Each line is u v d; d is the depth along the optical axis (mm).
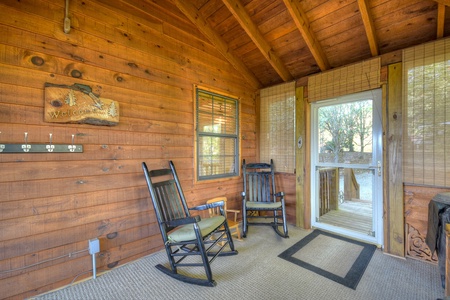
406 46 2334
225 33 2934
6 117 1540
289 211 3311
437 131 2059
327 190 3637
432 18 2033
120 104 2090
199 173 2848
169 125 2490
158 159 2385
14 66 1570
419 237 2178
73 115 1798
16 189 1574
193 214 2713
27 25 1622
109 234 2029
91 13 1924
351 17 2287
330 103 2943
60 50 1758
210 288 1773
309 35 2469
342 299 1638
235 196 3344
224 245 2307
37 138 1655
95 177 1942
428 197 2119
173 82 2533
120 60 2096
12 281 1562
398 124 2275
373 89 2500
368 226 2969
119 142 2088
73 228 1824
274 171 3459
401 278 1893
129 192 2158
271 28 2678
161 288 1778
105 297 1665
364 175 4148
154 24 2365
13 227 1564
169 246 1956
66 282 1788
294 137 3217
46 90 1686
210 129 2984
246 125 3543
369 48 2512
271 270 2035
